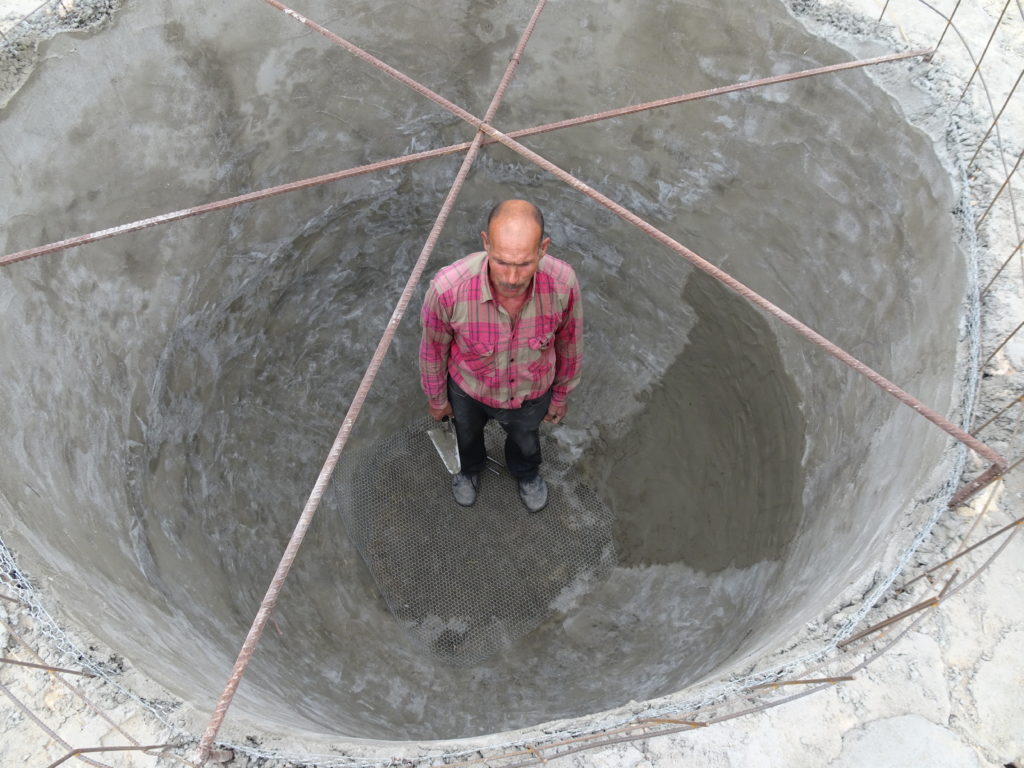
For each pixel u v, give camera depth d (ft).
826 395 12.34
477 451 13.97
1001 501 7.39
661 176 13.96
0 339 9.66
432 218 16.61
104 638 7.36
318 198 14.92
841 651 6.77
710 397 15.98
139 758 6.58
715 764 6.40
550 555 15.90
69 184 10.78
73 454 10.63
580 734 6.59
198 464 14.11
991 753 6.39
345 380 17.76
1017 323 8.42
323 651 13.62
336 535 16.02
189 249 13.10
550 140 14.53
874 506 8.96
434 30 12.87
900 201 10.43
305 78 12.99
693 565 14.94
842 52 10.41
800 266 12.75
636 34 12.12
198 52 11.51
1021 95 9.93
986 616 6.89
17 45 9.76
